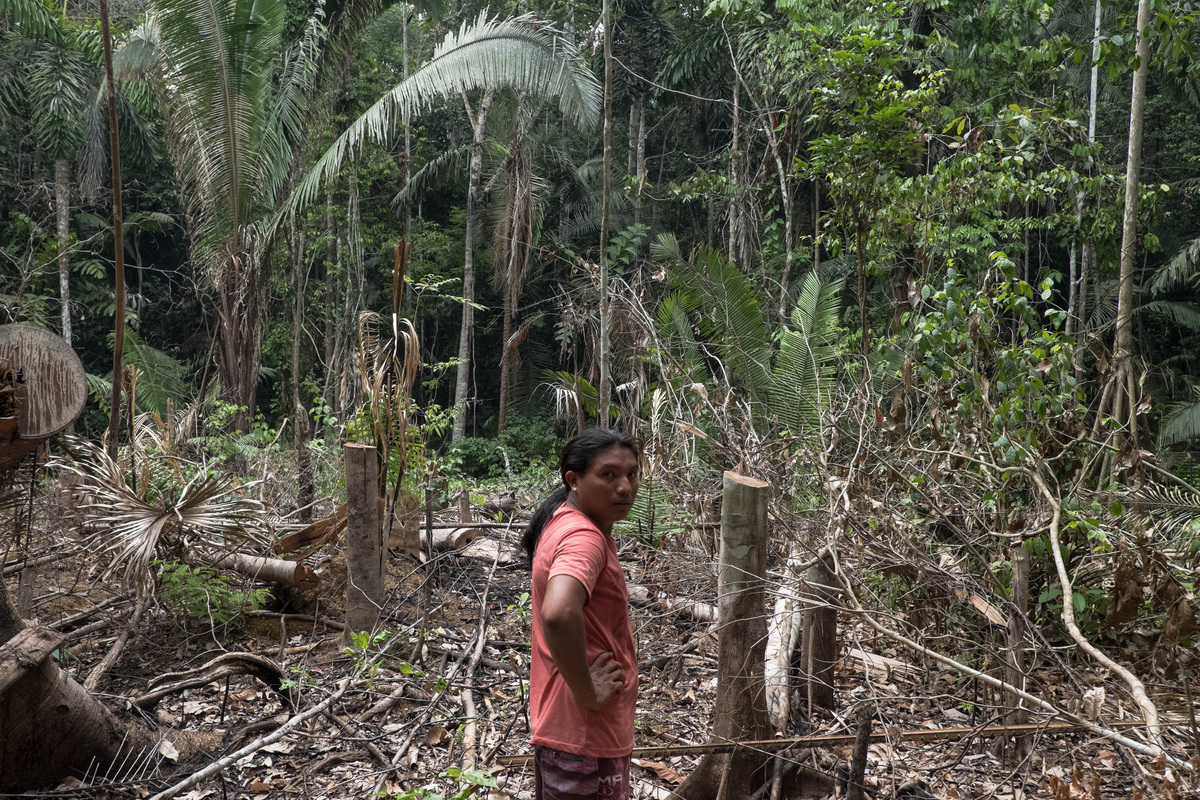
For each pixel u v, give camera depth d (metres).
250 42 8.97
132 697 3.81
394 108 10.25
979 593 3.95
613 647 2.12
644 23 18.30
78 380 3.57
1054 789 2.69
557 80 9.84
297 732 3.68
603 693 2.00
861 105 7.36
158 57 10.78
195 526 4.54
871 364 7.89
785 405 7.57
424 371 23.56
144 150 18.14
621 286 9.12
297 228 15.09
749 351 8.27
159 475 5.34
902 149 7.34
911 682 4.20
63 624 4.67
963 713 3.92
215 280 11.01
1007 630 3.69
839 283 8.18
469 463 17.53
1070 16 14.61
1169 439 12.62
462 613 5.21
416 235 21.12
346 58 12.04
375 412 5.06
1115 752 3.57
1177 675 4.10
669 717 3.92
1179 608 3.61
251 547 5.20
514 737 3.66
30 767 3.02
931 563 3.82
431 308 21.62
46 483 5.73
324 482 7.59
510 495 8.30
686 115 20.55
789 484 5.08
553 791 2.10
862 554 3.89
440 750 3.59
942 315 4.60
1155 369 14.95
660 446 5.81
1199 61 6.33
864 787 3.17
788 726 3.65
